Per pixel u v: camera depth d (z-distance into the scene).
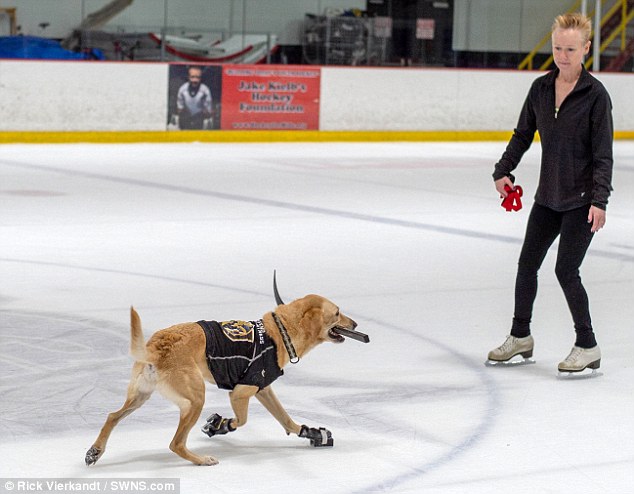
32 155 20.59
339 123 25.50
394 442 6.00
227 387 5.52
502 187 7.77
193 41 26.42
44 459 5.54
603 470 5.62
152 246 11.93
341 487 5.27
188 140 24.02
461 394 6.96
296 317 5.63
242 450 5.81
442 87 26.28
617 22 30.17
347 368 7.46
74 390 6.76
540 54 29.19
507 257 11.98
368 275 10.69
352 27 27.70
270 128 24.86
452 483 5.36
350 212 15.05
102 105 23.00
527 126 7.67
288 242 12.46
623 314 9.31
